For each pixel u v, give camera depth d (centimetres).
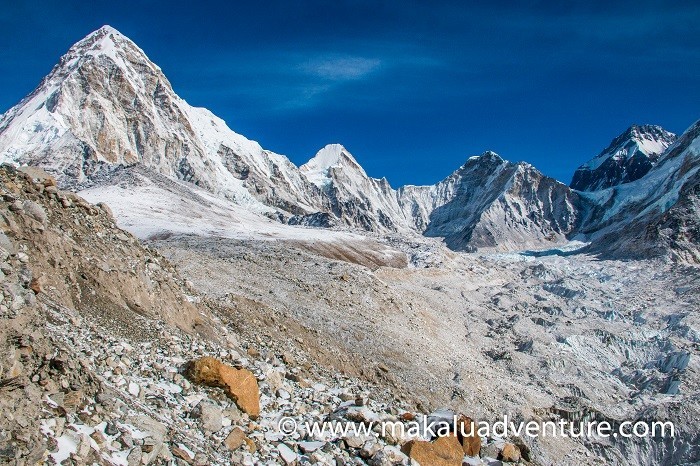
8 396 1184
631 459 5566
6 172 2378
